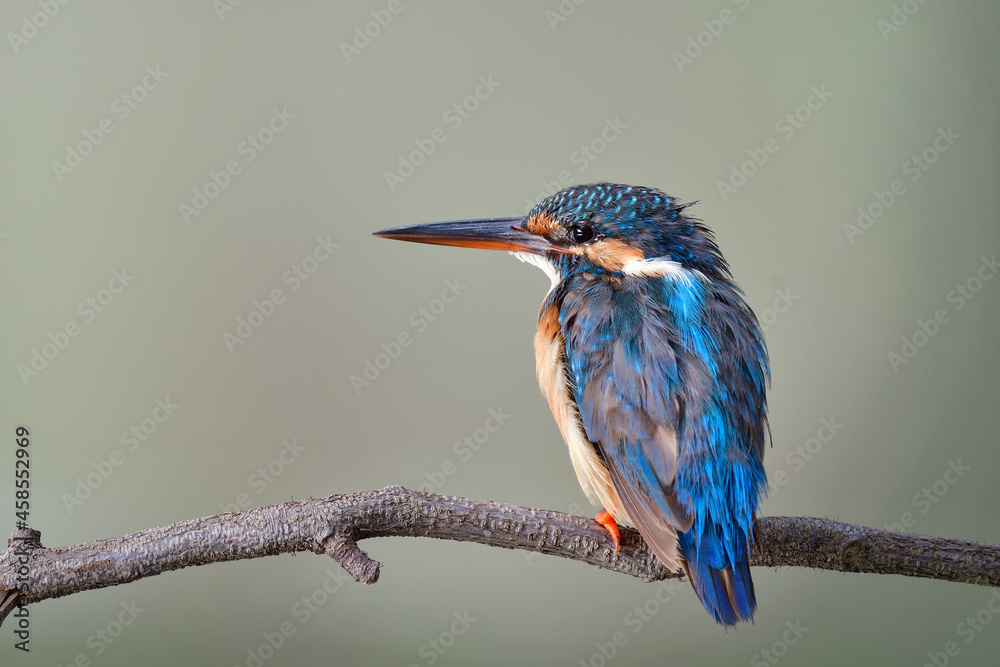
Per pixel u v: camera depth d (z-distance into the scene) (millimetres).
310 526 3076
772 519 3096
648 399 3094
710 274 3115
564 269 3129
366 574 3072
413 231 3139
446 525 3084
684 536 3086
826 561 3092
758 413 3098
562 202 3129
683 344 3098
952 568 3092
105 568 3068
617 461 3094
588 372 3102
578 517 3096
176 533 3072
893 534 3094
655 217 3121
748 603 3080
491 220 3139
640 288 3109
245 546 3074
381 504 3080
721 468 3088
